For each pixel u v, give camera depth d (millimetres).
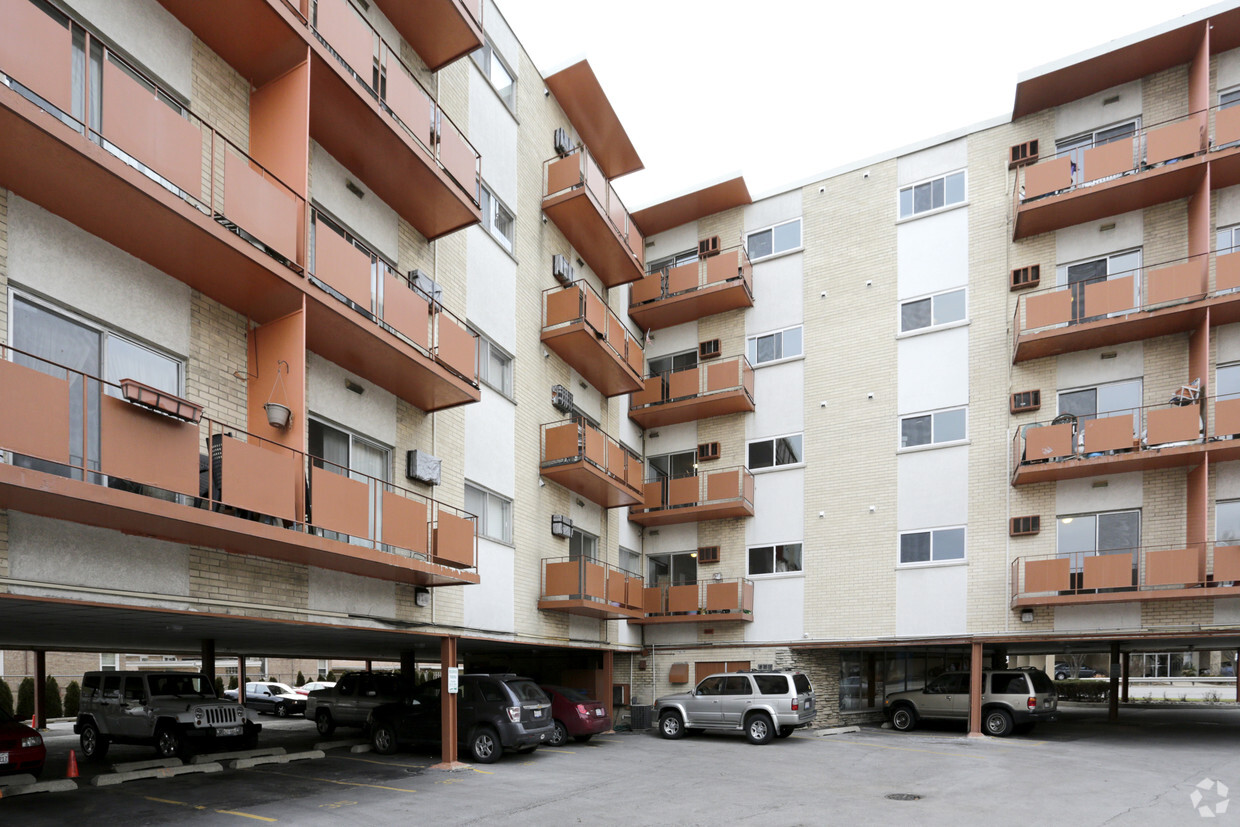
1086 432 18203
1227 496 17344
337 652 22688
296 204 10484
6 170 7637
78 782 12672
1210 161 17578
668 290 25500
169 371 9672
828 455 22766
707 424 25109
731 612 22391
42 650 21375
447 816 10359
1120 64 19359
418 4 13969
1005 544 19812
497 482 17203
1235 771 13703
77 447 8133
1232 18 17781
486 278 17469
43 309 8211
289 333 10508
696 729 19719
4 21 6973
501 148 18484
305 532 10086
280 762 14859
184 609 9188
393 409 13883
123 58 9117
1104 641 19047
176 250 9125
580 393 22047
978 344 21109
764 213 25297
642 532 25328
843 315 23344
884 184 23359
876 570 21391
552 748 17172
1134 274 18391
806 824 10055
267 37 10422
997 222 21375
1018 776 13359
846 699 22797
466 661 24984
